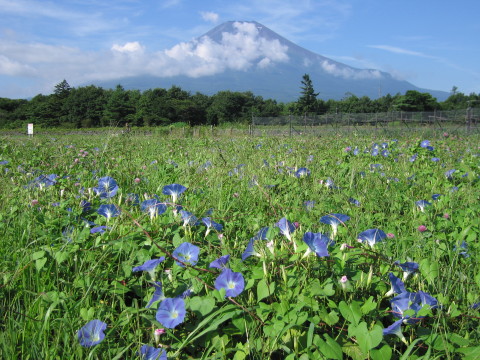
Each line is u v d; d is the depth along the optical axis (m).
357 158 3.08
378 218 1.50
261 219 1.39
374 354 0.70
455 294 0.94
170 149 4.11
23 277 0.95
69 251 1.05
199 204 1.51
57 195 1.69
